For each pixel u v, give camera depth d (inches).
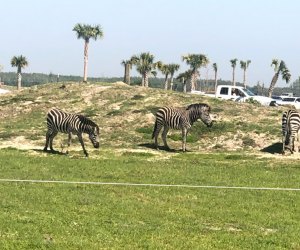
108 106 1389.0
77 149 984.3
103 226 444.1
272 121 1167.0
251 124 1139.9
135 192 599.8
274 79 2790.4
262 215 512.7
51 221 450.9
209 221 485.1
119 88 1546.5
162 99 1398.9
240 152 992.9
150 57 2770.7
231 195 600.4
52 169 738.2
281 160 878.4
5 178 655.1
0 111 1453.0
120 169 752.3
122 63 2751.0
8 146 1024.2
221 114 1223.5
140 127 1189.1
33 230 420.2
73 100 1488.7
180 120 999.0
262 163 848.9
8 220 445.4
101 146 1049.5
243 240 423.5
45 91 1610.5
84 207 511.5
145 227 448.1
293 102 1847.9
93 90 1553.9
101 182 652.1
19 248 373.7
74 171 727.1
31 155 880.9
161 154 938.7
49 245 382.9
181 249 390.0
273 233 451.8
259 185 666.8
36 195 554.9
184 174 725.3
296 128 955.3
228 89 1721.2
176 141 1089.4
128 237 413.1
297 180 706.2
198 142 1080.8
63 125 919.7
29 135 1131.9
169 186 639.1
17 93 1657.2
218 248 398.9
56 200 535.2
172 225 460.1
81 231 424.2
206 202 560.4
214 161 864.9
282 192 625.6
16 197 543.2
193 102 1368.1
